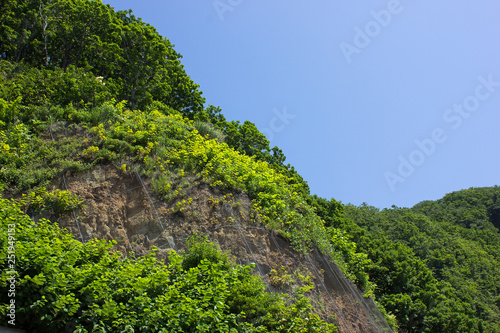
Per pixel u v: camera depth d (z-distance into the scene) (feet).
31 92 50.11
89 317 22.26
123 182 39.65
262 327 27.73
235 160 50.62
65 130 44.70
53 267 22.43
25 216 27.32
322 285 39.45
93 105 53.26
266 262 37.32
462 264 139.03
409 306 67.56
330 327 32.14
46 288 21.52
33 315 21.71
